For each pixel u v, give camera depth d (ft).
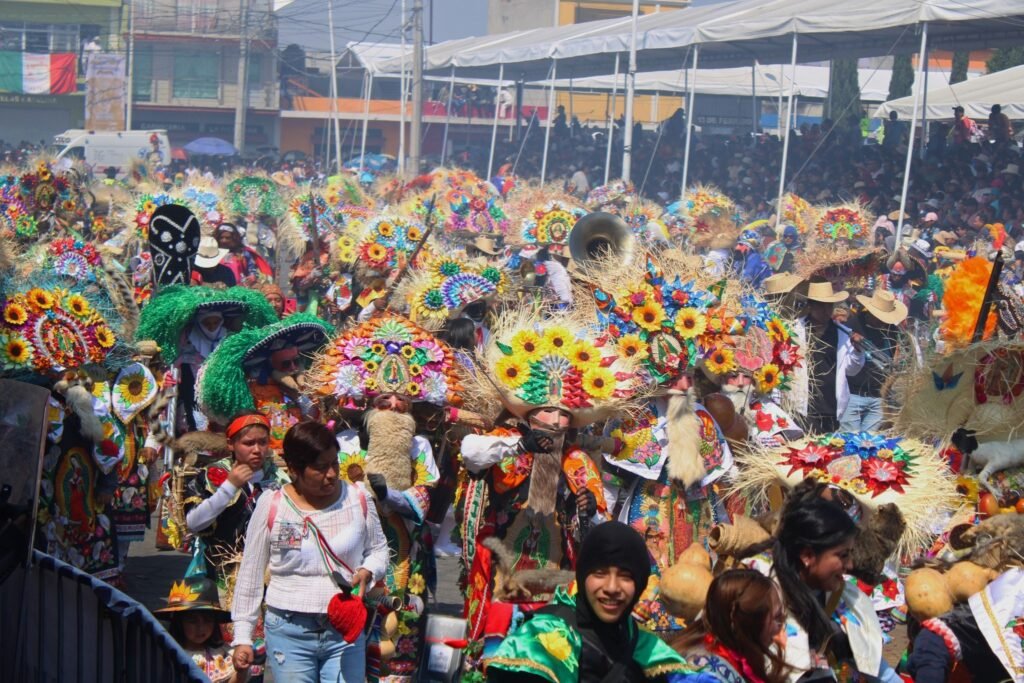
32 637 15.20
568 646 12.28
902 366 24.07
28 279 23.88
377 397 21.06
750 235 69.56
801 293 33.96
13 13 202.90
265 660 19.39
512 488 19.79
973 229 81.30
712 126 173.27
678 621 20.62
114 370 24.02
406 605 20.40
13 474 12.80
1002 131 97.40
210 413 23.47
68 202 58.13
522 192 79.30
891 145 106.52
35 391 13.10
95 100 199.52
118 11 205.16
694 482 22.63
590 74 143.64
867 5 85.40
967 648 15.56
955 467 21.91
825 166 104.68
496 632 17.48
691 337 23.35
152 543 30.27
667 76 161.79
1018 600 15.38
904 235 78.23
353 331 21.54
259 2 211.00
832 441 18.12
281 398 24.30
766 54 113.80
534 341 20.52
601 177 137.18
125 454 24.30
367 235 48.06
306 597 17.02
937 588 15.76
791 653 13.52
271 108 211.00
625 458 22.36
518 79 155.53
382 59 185.26
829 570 13.82
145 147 157.99
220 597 19.85
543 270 51.44
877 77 179.22
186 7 207.31
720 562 14.78
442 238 63.67
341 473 20.30
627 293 23.43
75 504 22.66
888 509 16.78
